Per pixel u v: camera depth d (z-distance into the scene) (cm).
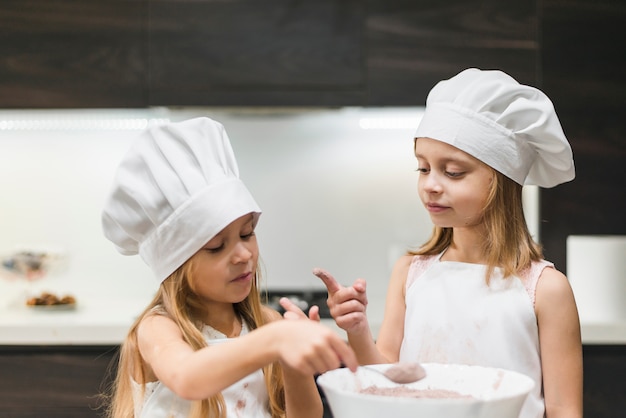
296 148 322
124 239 126
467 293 140
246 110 288
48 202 321
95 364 256
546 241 272
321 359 80
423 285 147
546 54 275
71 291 321
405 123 315
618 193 272
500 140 136
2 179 320
